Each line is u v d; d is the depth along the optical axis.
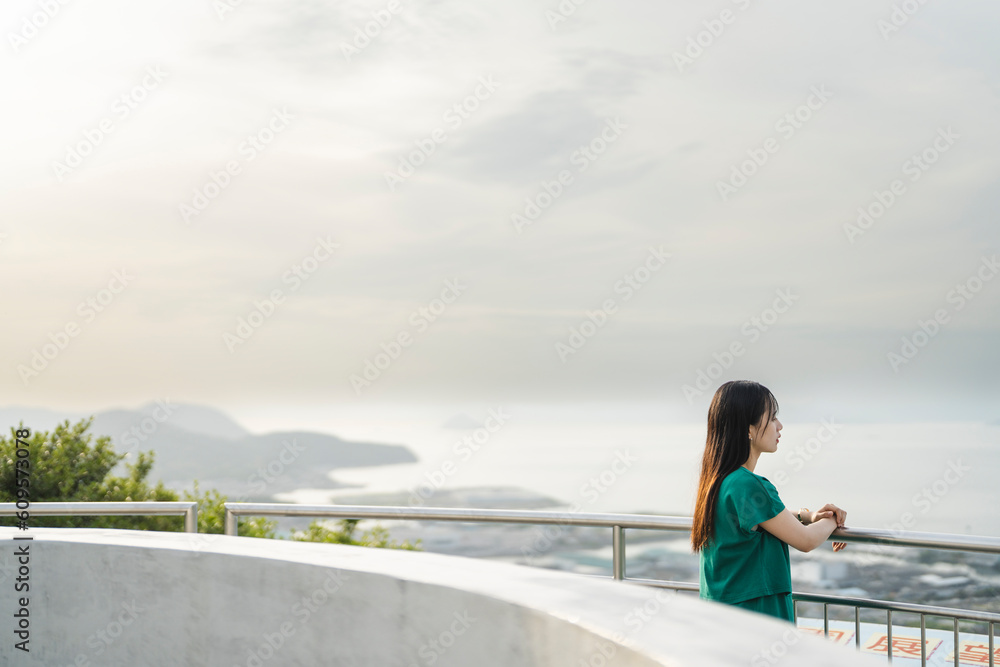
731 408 2.76
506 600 1.49
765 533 2.63
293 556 2.03
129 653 2.32
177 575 2.23
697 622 1.27
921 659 2.81
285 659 1.98
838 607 3.03
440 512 3.69
